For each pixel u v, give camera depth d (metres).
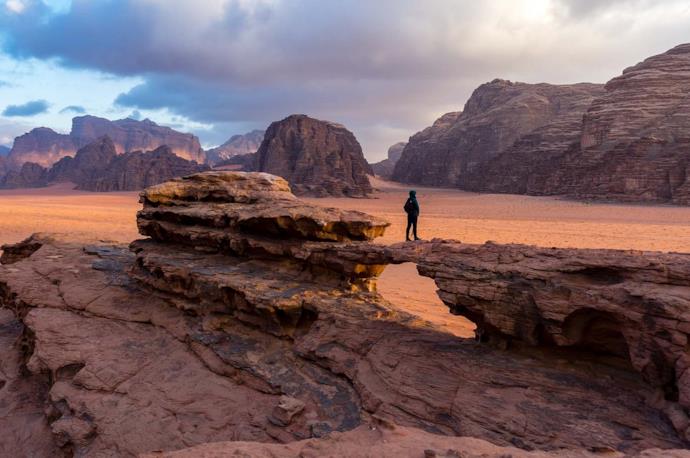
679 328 7.87
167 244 19.58
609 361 9.80
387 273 29.08
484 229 51.47
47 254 24.14
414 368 10.92
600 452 6.84
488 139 180.50
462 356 10.91
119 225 53.38
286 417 10.47
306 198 124.19
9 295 21.16
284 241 15.83
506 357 10.66
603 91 177.25
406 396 10.23
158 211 19.09
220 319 15.05
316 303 13.87
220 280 15.06
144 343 15.48
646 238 41.84
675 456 5.58
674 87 106.62
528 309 10.02
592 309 9.08
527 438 8.38
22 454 12.19
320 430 10.02
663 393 8.41
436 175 192.25
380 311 13.56
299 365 12.66
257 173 19.83
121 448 10.96
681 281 8.40
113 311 17.38
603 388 9.19
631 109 104.44
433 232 47.97
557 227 53.59
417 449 6.09
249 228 16.56
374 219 15.38
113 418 11.87
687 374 7.83
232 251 17.31
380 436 6.71
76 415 12.28
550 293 9.58
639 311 8.40
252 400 11.91
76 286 19.50
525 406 9.09
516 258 10.66
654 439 7.75
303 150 148.00
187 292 16.28
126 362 14.26
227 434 10.88
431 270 11.86
